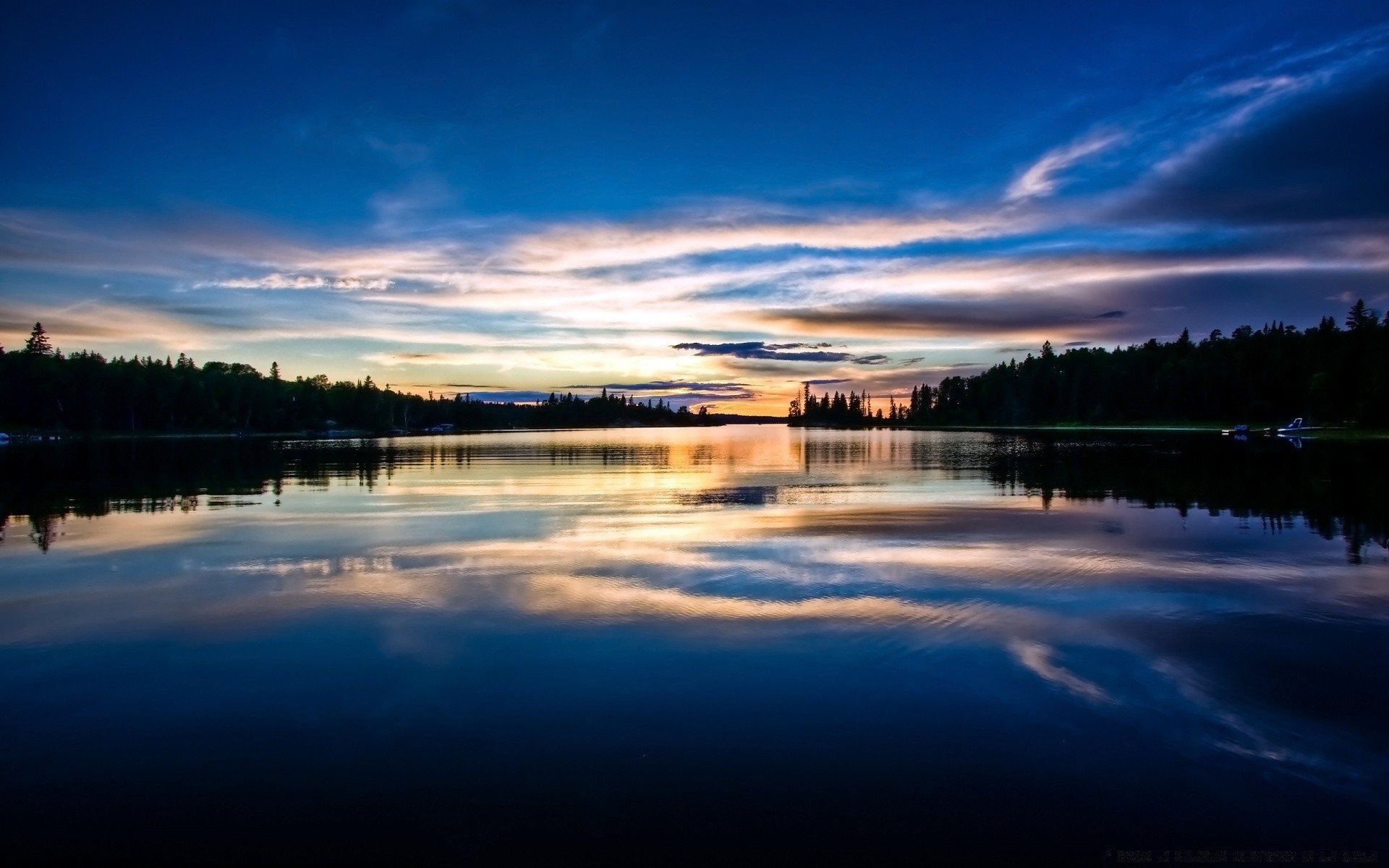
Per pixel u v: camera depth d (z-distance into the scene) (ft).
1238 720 29.27
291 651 37.58
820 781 24.99
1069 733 28.25
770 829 22.44
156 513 88.99
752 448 279.28
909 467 163.84
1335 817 23.03
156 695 32.37
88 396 405.39
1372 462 151.84
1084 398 532.32
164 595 48.78
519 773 25.68
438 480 137.59
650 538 68.69
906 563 56.59
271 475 148.46
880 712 30.09
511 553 61.46
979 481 126.72
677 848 21.58
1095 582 50.55
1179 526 74.54
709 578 51.98
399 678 33.96
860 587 49.14
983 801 23.84
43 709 31.12
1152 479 125.29
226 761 26.71
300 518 84.07
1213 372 451.53
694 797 24.12
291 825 22.90
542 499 103.19
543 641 38.58
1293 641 38.32
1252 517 80.12
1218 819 22.91
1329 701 30.96
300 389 582.76
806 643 37.99
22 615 44.39
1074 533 70.44
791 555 60.23
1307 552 60.70
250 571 55.52
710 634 39.58
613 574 53.31
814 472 151.94
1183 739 27.76
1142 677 33.55
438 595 48.03
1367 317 403.34
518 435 521.24
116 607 45.93
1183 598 46.32
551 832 22.39
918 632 39.68
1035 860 21.07
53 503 99.30
